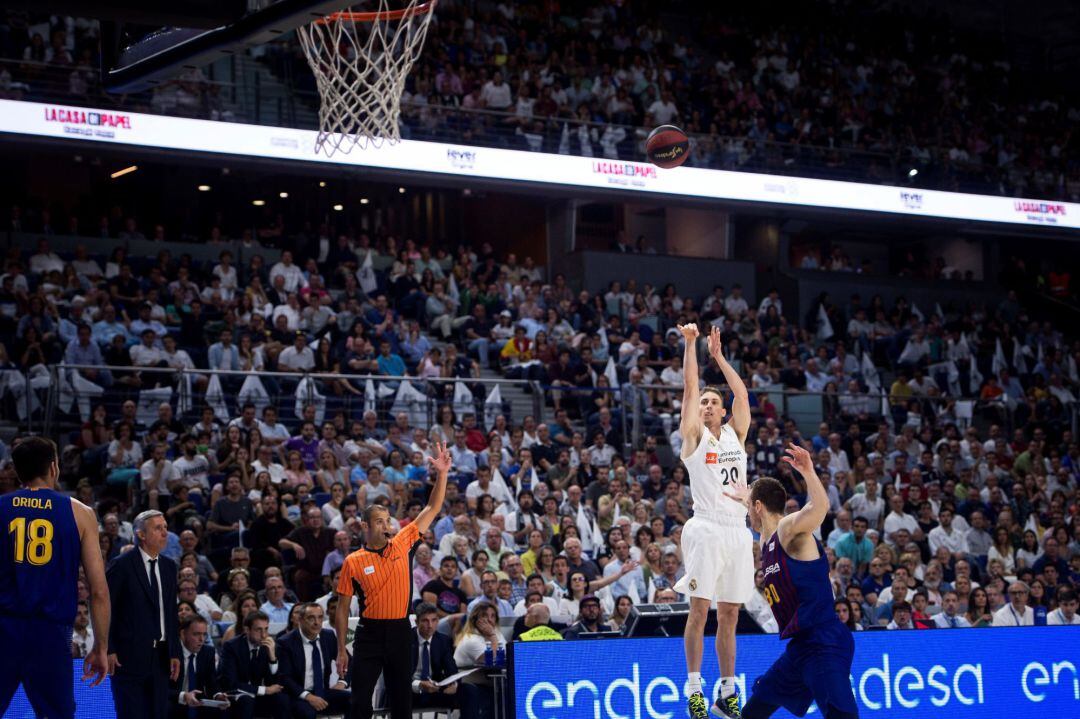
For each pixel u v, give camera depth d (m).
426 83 22.12
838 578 13.91
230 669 10.22
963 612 13.98
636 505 14.70
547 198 25.31
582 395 18.75
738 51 28.48
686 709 8.98
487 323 20.56
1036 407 22.16
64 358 16.20
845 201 24.06
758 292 26.70
